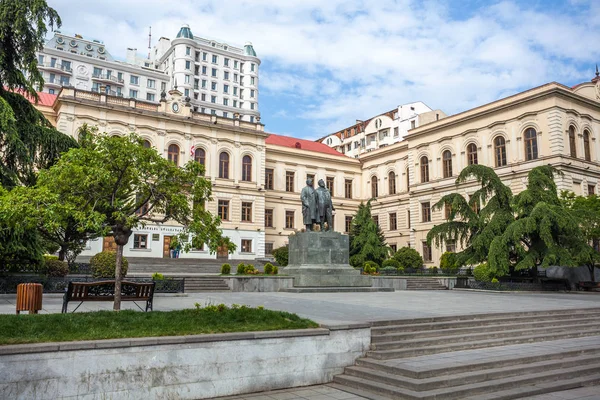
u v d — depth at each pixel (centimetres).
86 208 1082
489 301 1791
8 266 1816
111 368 710
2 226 1595
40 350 664
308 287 2233
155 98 8938
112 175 1060
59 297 1633
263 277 2248
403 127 6738
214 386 790
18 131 1869
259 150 5159
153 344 745
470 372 873
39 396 659
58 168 1028
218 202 4825
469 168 3080
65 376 678
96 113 4244
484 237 2881
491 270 2688
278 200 5481
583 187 3944
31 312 1023
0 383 637
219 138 4909
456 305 1565
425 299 1839
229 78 9675
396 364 890
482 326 1198
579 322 1418
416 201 5034
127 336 756
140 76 8831
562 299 2006
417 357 965
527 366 931
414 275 3247
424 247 4903
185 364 769
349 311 1312
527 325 1280
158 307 1365
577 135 4006
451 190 4619
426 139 4962
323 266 2330
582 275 3109
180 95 4759
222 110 9375
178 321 870
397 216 5547
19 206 941
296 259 2430
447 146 4725
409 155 5169
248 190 5012
